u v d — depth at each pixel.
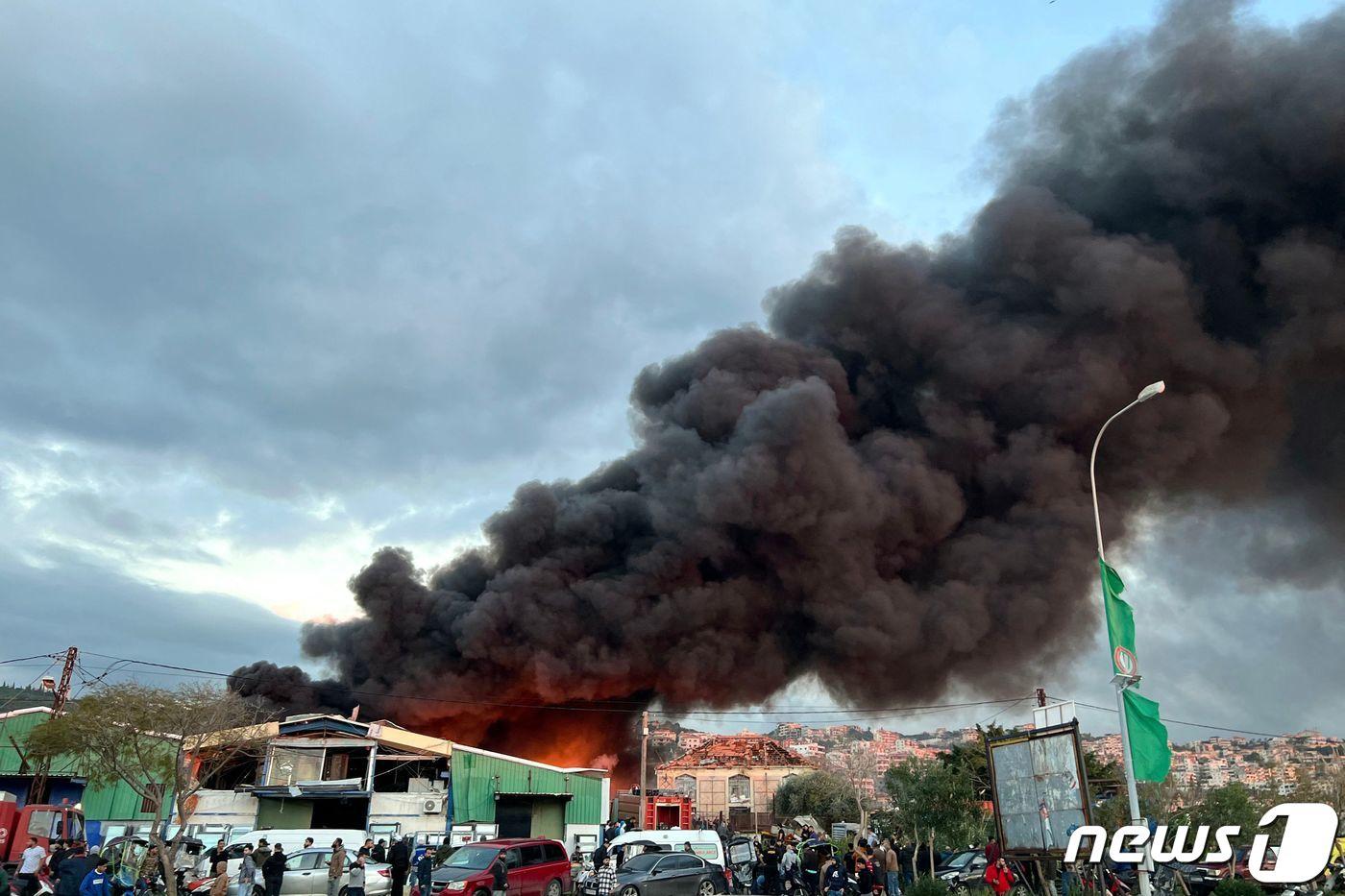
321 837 31.33
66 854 20.11
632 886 24.11
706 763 73.81
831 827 60.75
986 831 33.41
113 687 30.02
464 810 38.03
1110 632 18.25
